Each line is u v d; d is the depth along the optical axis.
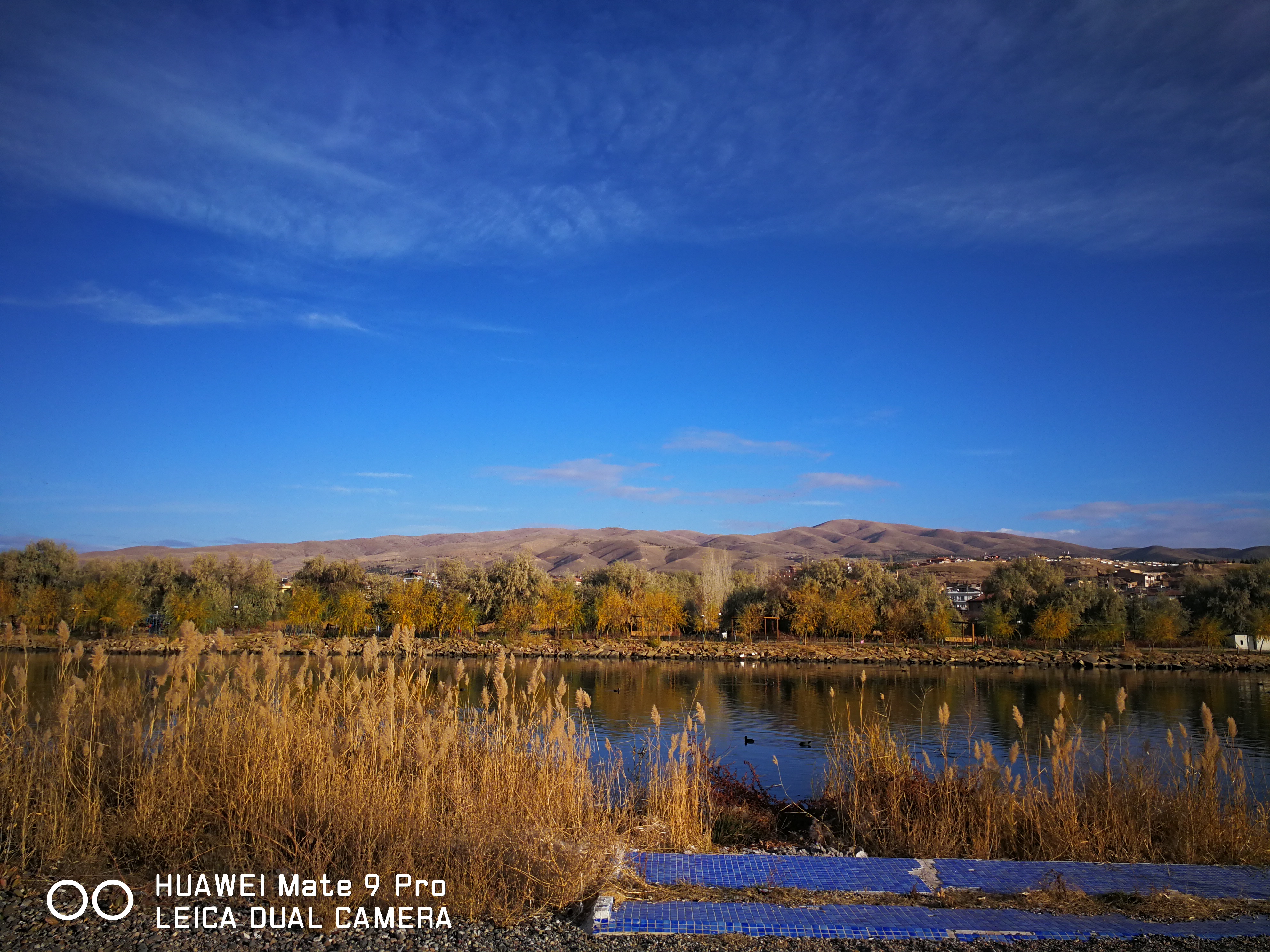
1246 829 10.61
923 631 93.94
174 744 10.09
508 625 88.38
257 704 11.11
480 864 7.59
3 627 11.07
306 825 8.41
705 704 41.12
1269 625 84.19
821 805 13.62
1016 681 59.69
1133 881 8.29
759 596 104.12
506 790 10.07
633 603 97.12
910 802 11.69
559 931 6.82
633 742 20.75
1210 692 52.94
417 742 10.44
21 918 6.80
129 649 58.81
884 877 8.21
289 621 81.69
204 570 93.62
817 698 45.28
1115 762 13.78
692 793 11.75
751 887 7.87
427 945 6.46
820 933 6.75
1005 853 10.56
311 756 10.12
